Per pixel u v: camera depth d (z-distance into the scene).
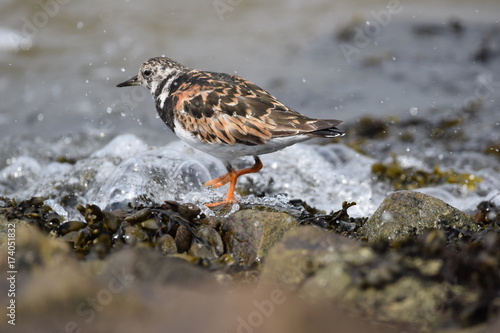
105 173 12.66
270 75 21.09
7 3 24.77
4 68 21.64
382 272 6.37
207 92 10.09
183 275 6.98
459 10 25.66
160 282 6.88
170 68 11.20
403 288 6.31
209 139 10.11
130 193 10.89
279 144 9.95
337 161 14.70
